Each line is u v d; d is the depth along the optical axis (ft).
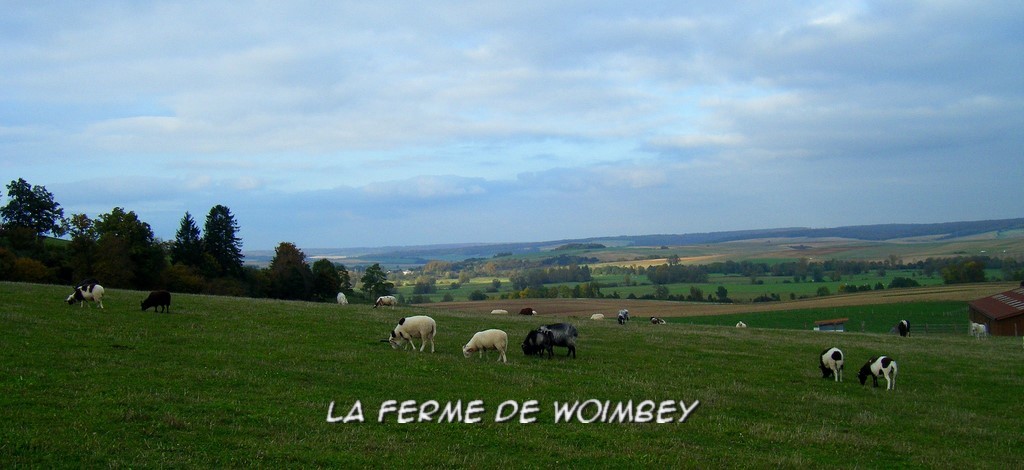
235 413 56.59
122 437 48.49
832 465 53.83
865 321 284.61
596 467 50.26
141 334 87.20
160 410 55.16
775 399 77.05
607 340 115.65
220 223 352.49
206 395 60.85
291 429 54.03
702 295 463.83
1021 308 224.12
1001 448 63.36
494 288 595.88
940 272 501.15
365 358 82.48
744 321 287.07
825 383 89.61
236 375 68.74
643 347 109.70
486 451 52.65
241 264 362.33
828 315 302.45
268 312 120.67
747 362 102.01
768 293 473.26
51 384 59.57
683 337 126.52
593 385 76.69
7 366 63.98
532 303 376.27
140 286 287.28
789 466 52.54
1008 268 492.54
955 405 82.02
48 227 331.57
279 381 67.92
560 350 103.45
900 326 183.52
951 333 238.48
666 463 51.78
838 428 66.39
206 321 103.65
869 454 58.03
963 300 338.13
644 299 460.55
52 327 86.07
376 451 50.31
